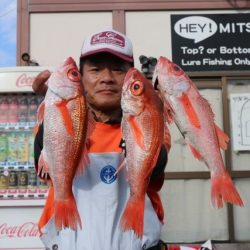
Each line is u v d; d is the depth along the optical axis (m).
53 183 1.97
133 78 1.97
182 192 5.77
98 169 2.17
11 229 4.43
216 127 2.09
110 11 5.91
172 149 5.77
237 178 5.76
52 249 2.15
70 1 5.91
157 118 1.97
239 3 5.90
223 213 5.77
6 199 4.46
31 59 5.85
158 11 5.91
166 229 5.73
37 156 2.27
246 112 5.81
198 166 5.77
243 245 5.61
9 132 4.71
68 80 2.00
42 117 2.17
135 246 2.10
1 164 4.64
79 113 1.99
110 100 2.25
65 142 1.97
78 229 2.11
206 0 5.91
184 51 5.86
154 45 5.87
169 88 2.07
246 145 5.77
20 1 5.92
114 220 2.12
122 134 2.01
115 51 2.21
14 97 4.75
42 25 5.91
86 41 2.30
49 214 2.19
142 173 1.94
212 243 5.66
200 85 5.85
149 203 2.20
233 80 5.86
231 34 5.89
